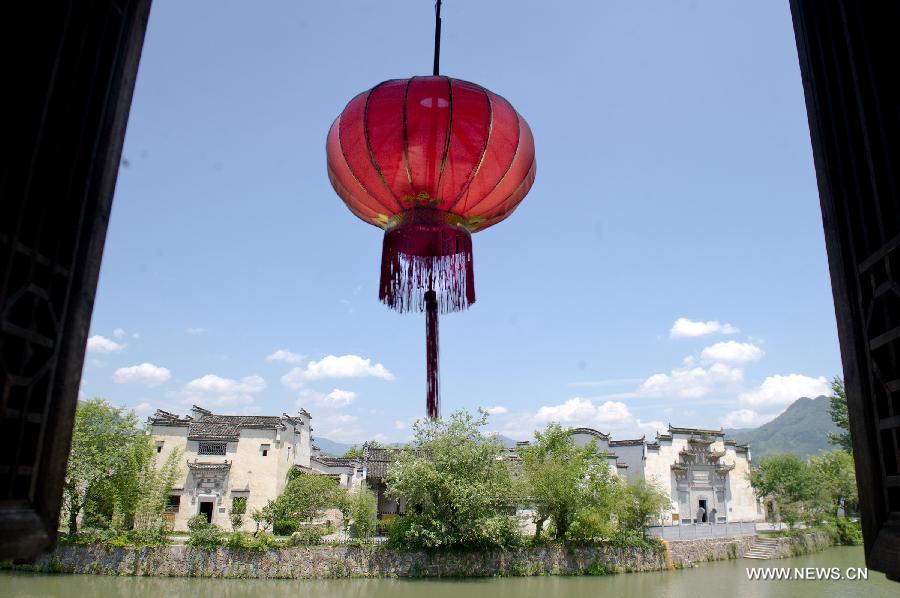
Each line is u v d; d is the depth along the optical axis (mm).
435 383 5461
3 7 3033
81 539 29094
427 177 5566
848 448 52719
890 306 3260
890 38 3414
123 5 3787
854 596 27531
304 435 44750
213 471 37219
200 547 29391
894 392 3201
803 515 47219
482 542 31812
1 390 2799
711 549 38844
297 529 34312
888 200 3312
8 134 2977
